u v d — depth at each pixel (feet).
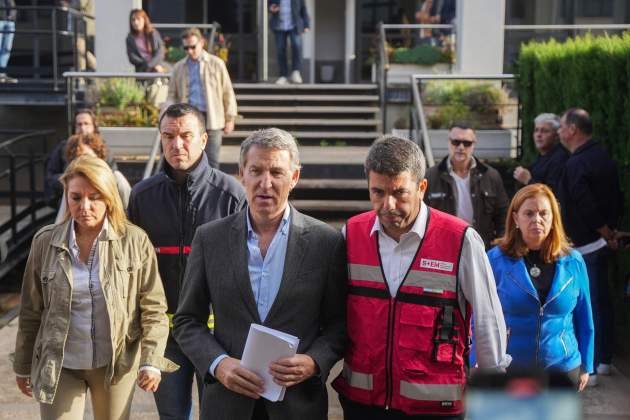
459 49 42.73
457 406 10.08
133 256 11.67
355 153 34.65
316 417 10.14
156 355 11.39
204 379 10.25
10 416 16.55
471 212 19.80
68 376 11.47
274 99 42.09
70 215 11.56
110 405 11.72
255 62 52.60
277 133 10.15
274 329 10.16
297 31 44.09
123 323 11.51
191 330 10.52
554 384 10.59
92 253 11.48
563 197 18.62
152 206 12.92
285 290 10.17
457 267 10.05
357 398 10.37
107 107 34.91
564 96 24.76
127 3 41.45
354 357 10.36
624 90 20.77
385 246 10.27
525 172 20.98
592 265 18.44
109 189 11.34
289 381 9.70
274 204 10.03
